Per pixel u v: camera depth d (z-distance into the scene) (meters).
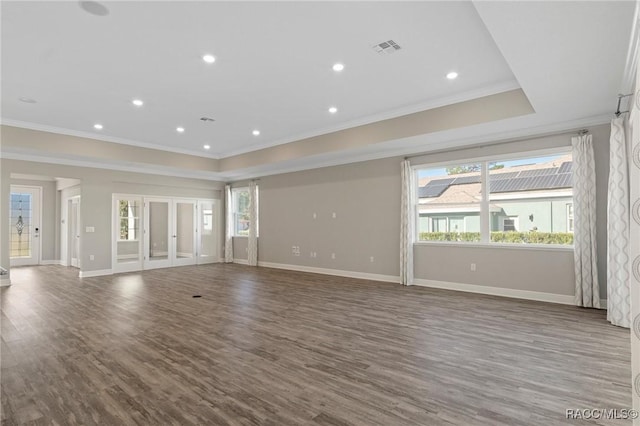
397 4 2.96
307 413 2.25
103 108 5.55
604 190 4.86
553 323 4.17
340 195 7.94
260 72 4.29
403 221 6.75
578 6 2.47
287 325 4.14
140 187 8.98
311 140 7.21
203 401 2.41
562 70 3.48
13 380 2.73
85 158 7.38
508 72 4.38
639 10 2.13
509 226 5.81
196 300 5.49
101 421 2.17
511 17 2.61
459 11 3.06
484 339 3.61
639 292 1.84
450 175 6.44
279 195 9.27
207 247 10.48
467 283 6.13
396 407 2.31
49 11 3.02
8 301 5.47
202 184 10.20
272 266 9.42
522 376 2.76
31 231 10.03
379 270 7.27
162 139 7.67
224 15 3.10
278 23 3.23
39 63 4.00
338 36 3.47
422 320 4.32
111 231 8.37
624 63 3.33
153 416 2.22
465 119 5.15
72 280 7.45
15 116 5.96
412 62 4.05
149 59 3.93
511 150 5.64
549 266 5.32
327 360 3.10
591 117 4.90
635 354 1.86
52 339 3.67
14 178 9.71
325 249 8.23
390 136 5.96
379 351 3.30
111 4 2.93
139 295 5.89
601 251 4.88
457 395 2.46
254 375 2.81
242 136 7.46
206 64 4.07
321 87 4.79
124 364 3.03
